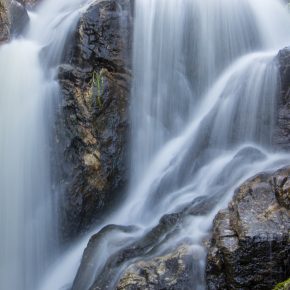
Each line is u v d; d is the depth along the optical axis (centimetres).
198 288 509
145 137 834
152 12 872
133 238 644
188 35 899
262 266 496
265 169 661
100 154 765
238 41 936
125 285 508
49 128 761
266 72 779
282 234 498
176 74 882
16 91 791
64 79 772
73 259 743
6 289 708
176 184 768
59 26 865
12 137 756
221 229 529
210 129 810
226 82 855
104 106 775
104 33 803
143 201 775
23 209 736
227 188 655
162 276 511
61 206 754
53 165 755
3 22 848
